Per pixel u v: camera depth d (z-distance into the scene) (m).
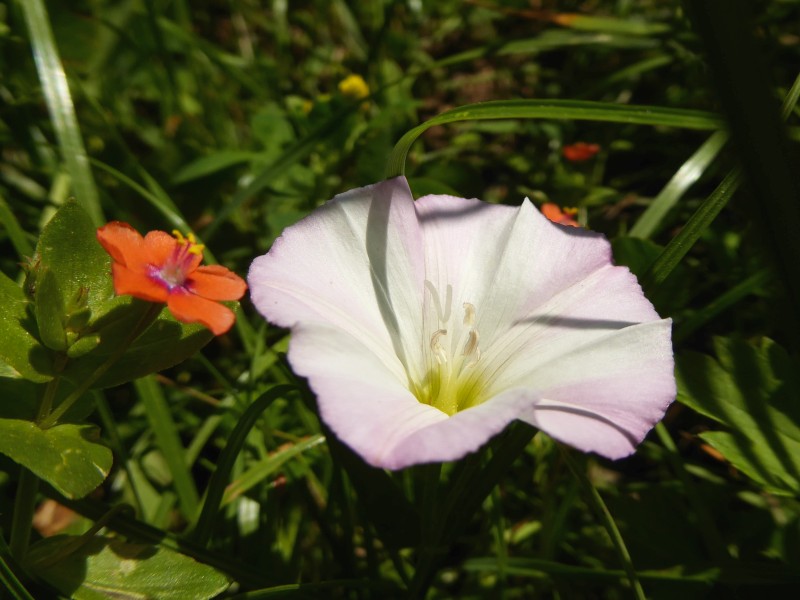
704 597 0.07
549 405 0.06
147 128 0.13
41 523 0.08
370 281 0.07
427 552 0.07
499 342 0.07
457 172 0.12
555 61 0.15
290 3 0.16
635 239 0.09
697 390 0.08
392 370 0.06
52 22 0.12
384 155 0.11
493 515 0.08
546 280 0.07
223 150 0.12
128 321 0.06
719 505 0.08
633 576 0.06
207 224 0.12
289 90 0.14
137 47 0.12
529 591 0.08
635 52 0.14
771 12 0.12
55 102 0.09
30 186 0.11
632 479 0.09
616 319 0.06
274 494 0.08
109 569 0.06
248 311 0.11
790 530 0.08
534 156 0.13
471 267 0.07
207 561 0.07
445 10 0.15
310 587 0.07
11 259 0.11
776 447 0.07
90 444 0.06
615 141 0.13
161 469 0.09
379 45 0.14
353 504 0.08
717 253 0.10
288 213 0.11
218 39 0.15
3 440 0.06
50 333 0.06
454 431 0.05
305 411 0.09
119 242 0.05
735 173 0.07
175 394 0.10
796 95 0.07
